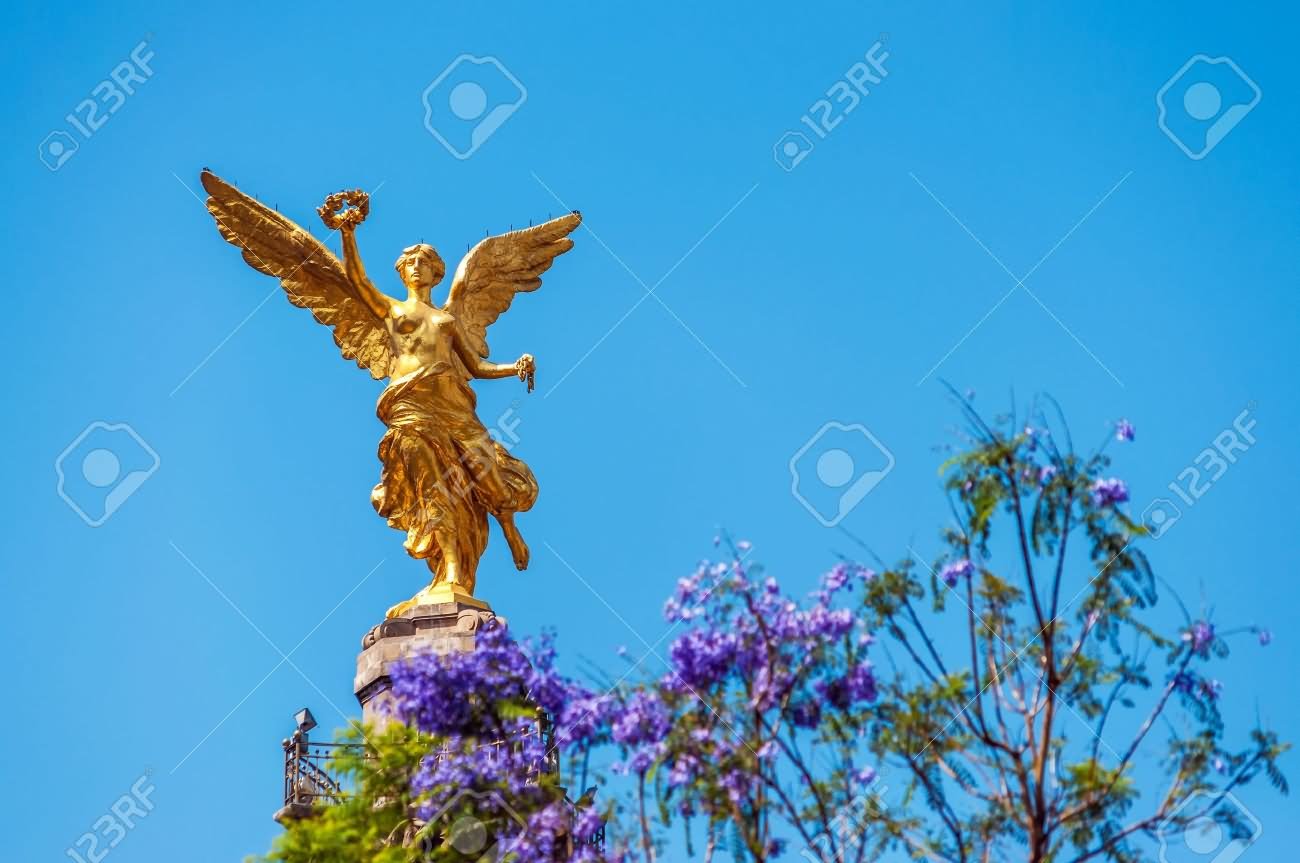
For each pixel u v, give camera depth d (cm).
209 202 6341
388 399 6241
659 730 4475
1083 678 4378
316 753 5716
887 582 4475
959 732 4425
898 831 4378
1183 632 4344
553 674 4844
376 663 5934
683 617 4516
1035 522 4397
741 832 4391
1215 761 4294
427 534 6156
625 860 4478
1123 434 4438
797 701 4481
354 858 5053
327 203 6319
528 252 6581
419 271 6419
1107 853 4334
